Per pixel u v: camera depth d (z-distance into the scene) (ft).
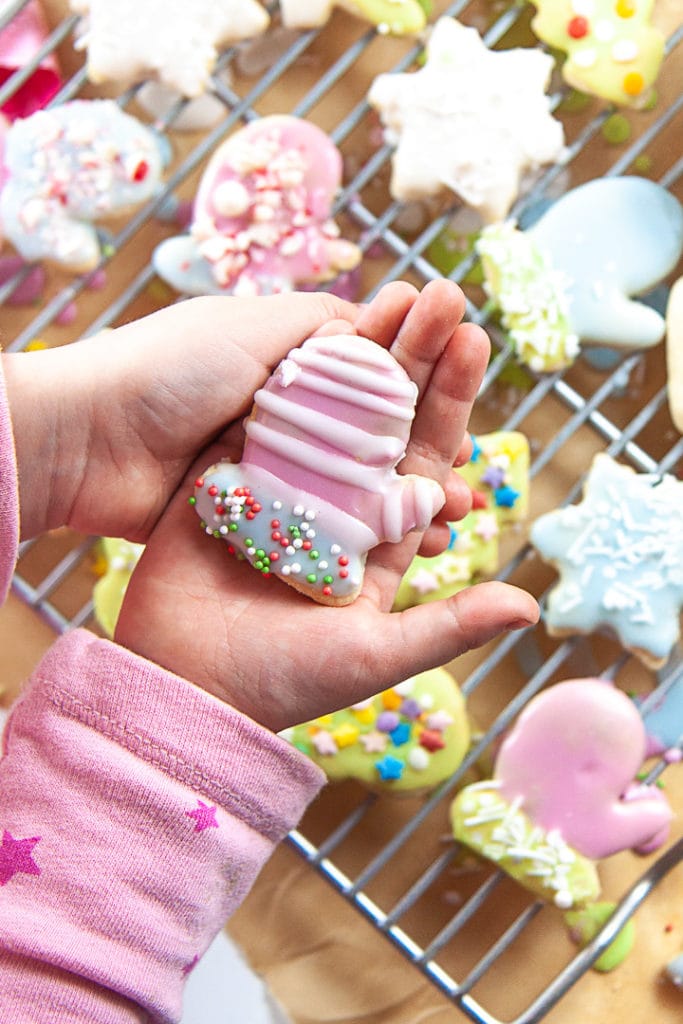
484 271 1.98
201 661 1.63
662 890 2.02
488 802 1.93
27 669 2.07
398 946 1.95
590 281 1.95
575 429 2.01
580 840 1.92
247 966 2.03
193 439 1.69
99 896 1.54
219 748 1.58
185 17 1.96
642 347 1.96
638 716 1.94
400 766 1.94
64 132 1.97
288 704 1.63
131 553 1.97
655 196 1.96
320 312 1.71
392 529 1.60
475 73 1.95
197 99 2.04
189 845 1.56
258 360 1.67
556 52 2.04
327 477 1.60
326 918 2.03
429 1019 2.01
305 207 1.97
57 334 2.08
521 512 1.98
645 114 2.03
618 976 2.01
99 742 1.57
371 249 2.06
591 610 1.93
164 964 1.56
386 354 1.61
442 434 1.67
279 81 2.08
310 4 1.97
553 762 1.93
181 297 2.07
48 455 1.65
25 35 2.03
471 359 1.62
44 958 1.52
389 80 1.97
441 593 1.96
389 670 1.61
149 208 2.01
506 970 2.01
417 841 2.03
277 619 1.63
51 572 2.08
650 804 1.94
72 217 1.98
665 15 2.02
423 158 1.95
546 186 2.01
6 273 2.06
